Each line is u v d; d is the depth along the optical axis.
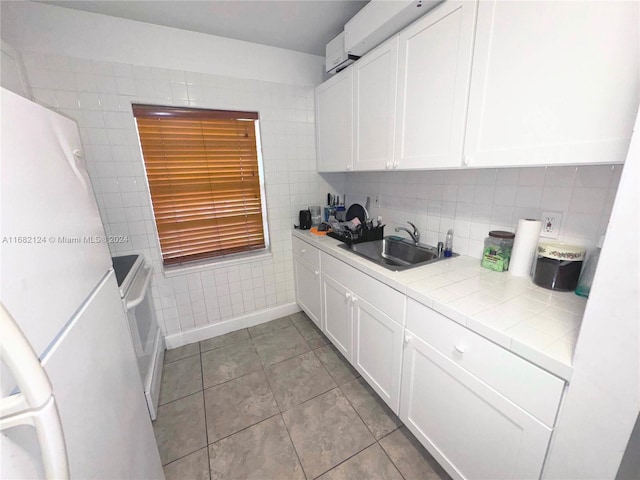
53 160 0.56
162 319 2.05
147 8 1.47
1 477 0.34
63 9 1.45
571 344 0.75
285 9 1.52
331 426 1.45
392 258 1.95
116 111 1.64
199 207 2.04
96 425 0.58
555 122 0.82
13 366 0.33
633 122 0.67
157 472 0.98
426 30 1.17
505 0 0.89
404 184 1.89
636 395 0.56
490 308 0.95
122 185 1.74
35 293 0.44
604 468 0.65
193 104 1.82
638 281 0.53
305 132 2.25
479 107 1.02
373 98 1.54
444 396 1.08
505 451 0.87
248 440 1.38
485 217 1.42
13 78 1.31
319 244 1.94
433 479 1.19
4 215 0.39
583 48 0.74
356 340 1.65
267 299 2.45
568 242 1.11
